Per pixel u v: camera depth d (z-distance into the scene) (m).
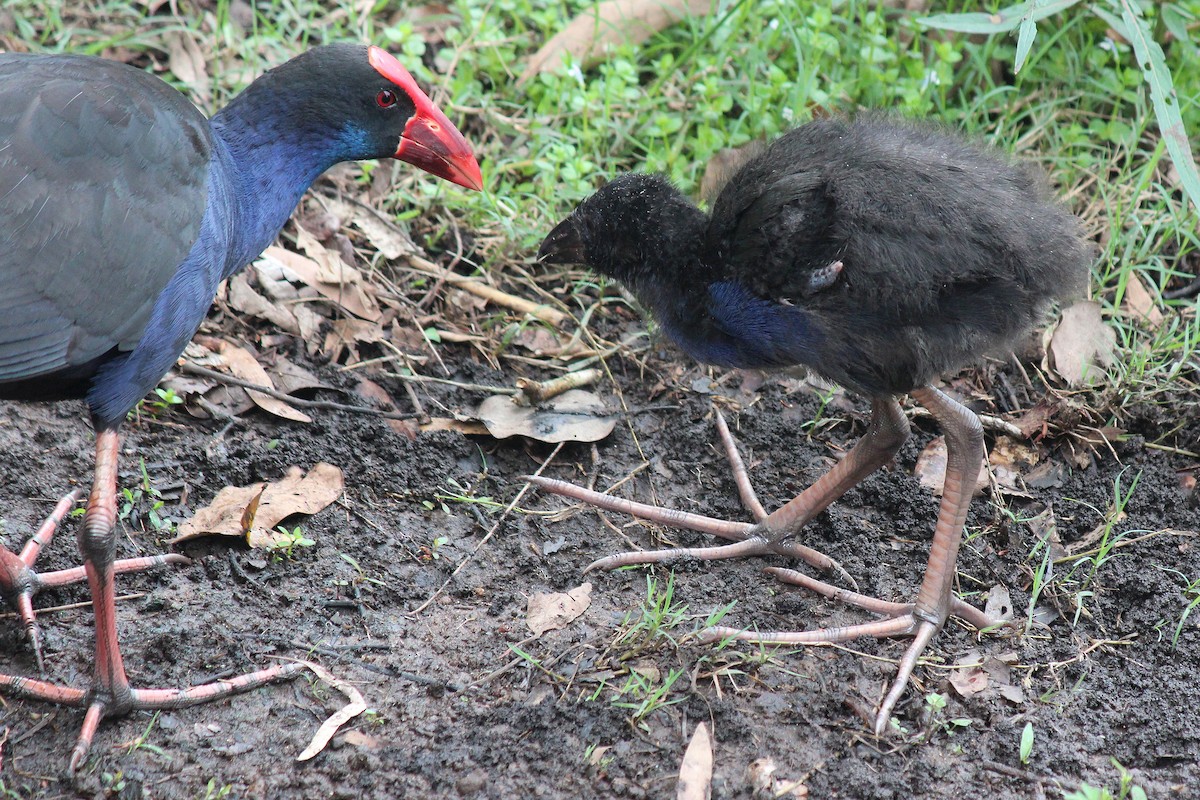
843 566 4.14
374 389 4.73
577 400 4.71
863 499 4.39
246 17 6.02
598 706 3.53
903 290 3.45
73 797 3.24
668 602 3.85
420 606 3.92
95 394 3.50
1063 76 5.70
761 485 4.48
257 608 3.84
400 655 3.72
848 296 3.49
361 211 5.27
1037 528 4.27
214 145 3.70
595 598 3.99
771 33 5.70
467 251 5.28
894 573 4.13
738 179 3.81
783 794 3.32
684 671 3.66
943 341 3.56
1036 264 3.55
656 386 4.80
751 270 3.60
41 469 4.21
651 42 6.00
